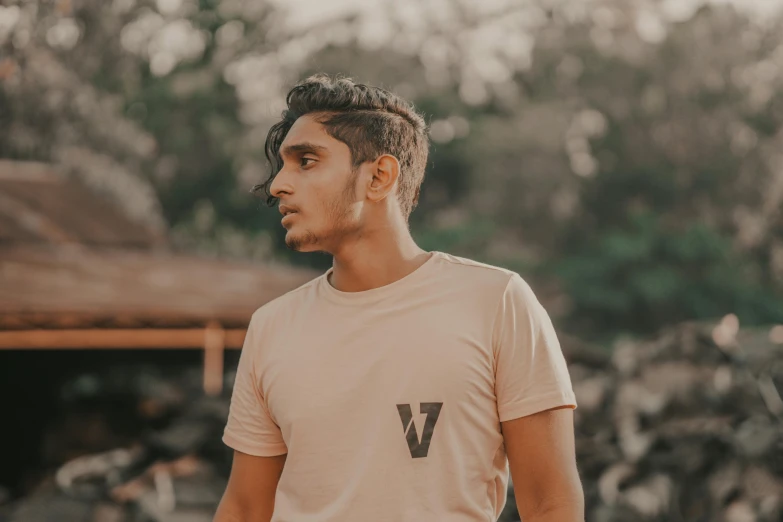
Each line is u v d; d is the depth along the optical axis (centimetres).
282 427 224
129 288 1418
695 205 3944
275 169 233
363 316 218
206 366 1387
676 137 3934
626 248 3488
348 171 219
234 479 240
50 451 1169
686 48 3988
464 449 211
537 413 214
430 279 220
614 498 702
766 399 773
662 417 770
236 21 4169
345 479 212
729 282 3506
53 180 1739
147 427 1101
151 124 3922
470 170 4006
